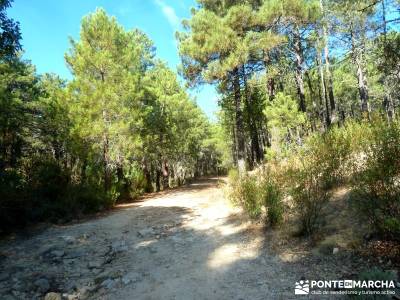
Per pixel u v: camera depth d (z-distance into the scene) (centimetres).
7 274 678
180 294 525
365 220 588
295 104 1583
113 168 1945
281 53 2138
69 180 1475
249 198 882
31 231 1039
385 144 530
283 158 1322
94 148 1638
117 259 752
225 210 1124
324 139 903
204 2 1734
